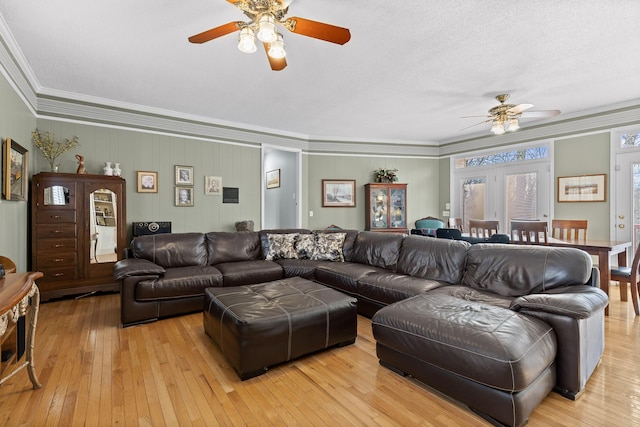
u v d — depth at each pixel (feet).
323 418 5.36
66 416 5.33
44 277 11.50
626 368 6.87
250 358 6.52
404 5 7.34
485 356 5.07
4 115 8.92
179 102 14.25
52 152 12.41
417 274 10.59
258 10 6.31
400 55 9.77
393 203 21.11
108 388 6.18
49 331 9.01
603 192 14.78
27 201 11.34
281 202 22.98
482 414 5.30
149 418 5.31
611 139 14.55
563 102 14.20
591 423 5.15
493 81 11.82
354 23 8.06
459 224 18.60
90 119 13.56
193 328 9.36
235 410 5.55
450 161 21.71
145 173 14.97
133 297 9.48
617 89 12.63
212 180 16.99
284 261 13.23
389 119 16.98
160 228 15.01
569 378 5.77
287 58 9.93
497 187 19.15
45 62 10.24
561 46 9.23
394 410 5.57
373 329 7.02
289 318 7.06
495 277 8.67
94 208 12.46
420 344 6.04
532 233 11.96
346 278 10.97
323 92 12.94
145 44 9.12
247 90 12.74
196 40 7.05
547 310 6.01
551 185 16.58
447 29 8.34
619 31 8.43
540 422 5.18
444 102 14.15
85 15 7.75
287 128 19.01
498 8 7.45
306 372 6.89
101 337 8.64
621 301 11.60
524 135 17.71
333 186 21.08
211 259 12.75
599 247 10.31
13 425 5.10
